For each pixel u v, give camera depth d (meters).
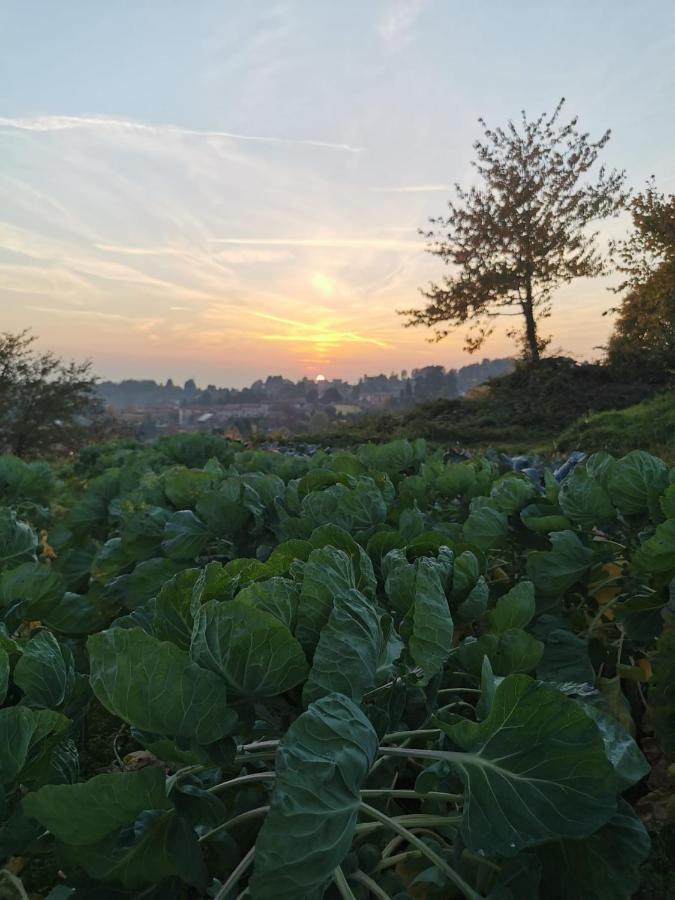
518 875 1.49
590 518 2.95
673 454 13.44
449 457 6.81
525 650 2.04
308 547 2.03
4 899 1.49
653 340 28.59
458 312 32.12
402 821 1.61
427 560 2.08
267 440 24.14
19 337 31.48
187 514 3.37
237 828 1.72
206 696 1.39
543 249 30.16
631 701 2.82
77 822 1.30
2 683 1.59
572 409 25.11
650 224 27.45
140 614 2.18
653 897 1.84
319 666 1.45
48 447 32.00
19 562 3.21
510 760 1.43
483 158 32.09
